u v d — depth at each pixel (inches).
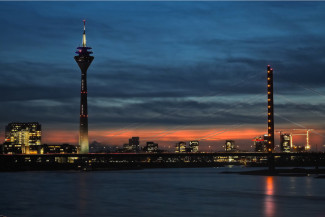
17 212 5723.4
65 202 6678.2
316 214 5502.0
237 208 6003.9
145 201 6786.4
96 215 5482.3
